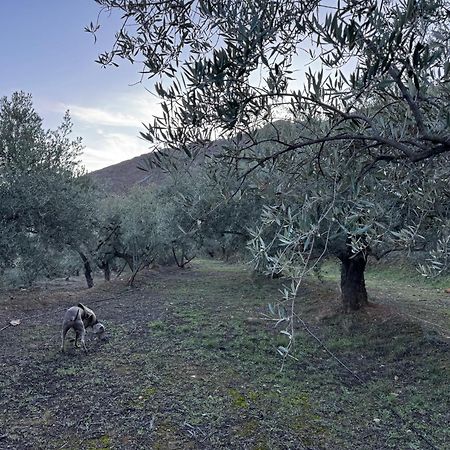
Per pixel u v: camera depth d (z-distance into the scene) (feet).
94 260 52.03
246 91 5.73
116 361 21.68
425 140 5.30
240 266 63.41
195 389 18.51
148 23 6.37
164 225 42.57
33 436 14.37
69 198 31.86
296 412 16.89
